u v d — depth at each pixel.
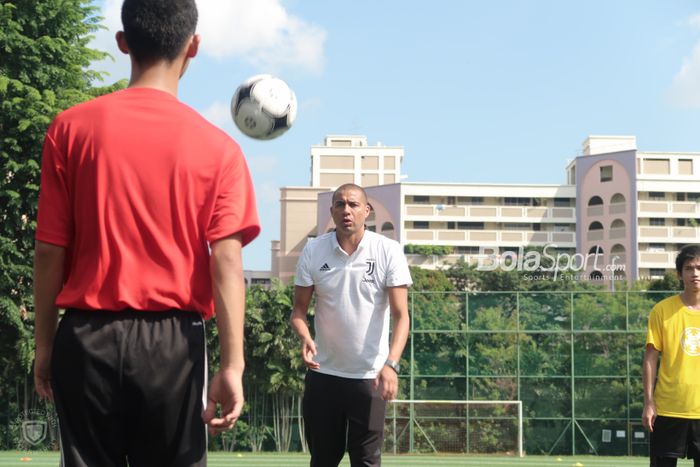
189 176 2.69
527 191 81.31
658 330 6.58
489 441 25.16
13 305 21.05
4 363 22.67
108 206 2.66
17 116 20.72
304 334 5.70
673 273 43.44
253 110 7.46
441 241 80.38
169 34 2.76
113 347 2.62
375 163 99.25
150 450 2.69
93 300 2.64
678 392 6.46
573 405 25.83
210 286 2.78
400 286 5.63
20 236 21.31
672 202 77.75
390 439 25.20
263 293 26.05
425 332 26.17
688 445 6.49
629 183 76.31
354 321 5.61
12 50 21.31
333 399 5.66
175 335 2.66
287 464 18.69
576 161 78.94
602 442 25.70
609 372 25.97
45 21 21.94
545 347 26.11
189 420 2.68
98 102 2.74
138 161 2.67
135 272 2.65
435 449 25.16
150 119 2.71
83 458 2.64
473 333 26.20
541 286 64.50
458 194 81.00
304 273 5.74
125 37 2.79
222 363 2.68
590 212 78.12
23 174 20.81
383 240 5.75
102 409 2.63
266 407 25.66
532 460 22.09
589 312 26.19
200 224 2.71
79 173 2.69
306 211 84.50
